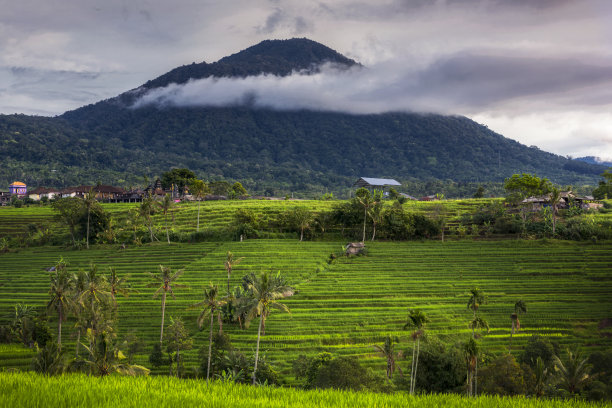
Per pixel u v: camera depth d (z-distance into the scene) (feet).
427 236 562.66
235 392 92.63
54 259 508.94
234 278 431.02
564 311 362.94
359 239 555.69
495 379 202.59
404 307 376.68
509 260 474.90
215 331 332.60
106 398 78.54
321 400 88.07
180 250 517.55
